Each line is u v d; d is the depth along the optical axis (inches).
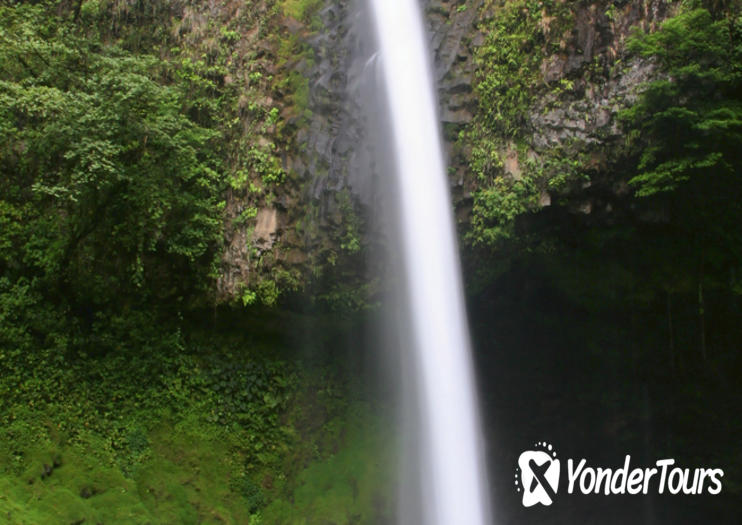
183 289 526.3
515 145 508.4
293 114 527.5
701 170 465.1
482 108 524.7
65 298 490.9
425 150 526.0
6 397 437.4
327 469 530.6
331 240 516.7
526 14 518.9
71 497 407.8
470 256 521.3
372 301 528.1
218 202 521.0
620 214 501.7
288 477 520.4
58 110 434.9
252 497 497.7
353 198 519.8
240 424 521.7
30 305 473.4
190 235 502.9
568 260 537.0
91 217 478.0
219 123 532.7
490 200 502.6
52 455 427.2
